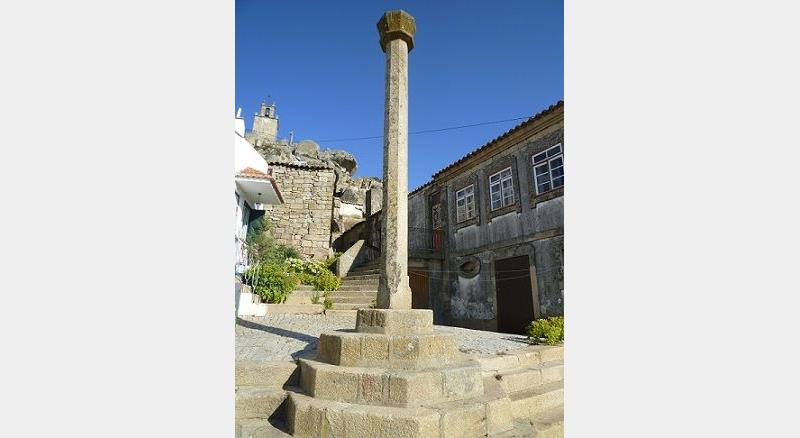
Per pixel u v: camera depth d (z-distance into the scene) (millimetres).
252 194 12156
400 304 4266
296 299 10734
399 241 4410
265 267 11055
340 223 21547
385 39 4859
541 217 12062
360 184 29125
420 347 3799
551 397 4801
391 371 3604
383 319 4027
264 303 10195
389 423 3113
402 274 4352
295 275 12445
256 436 3318
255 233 13523
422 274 15852
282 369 4160
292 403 3537
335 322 8297
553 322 6969
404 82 4727
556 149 11742
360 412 3201
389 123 4633
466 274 14836
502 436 3650
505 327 13031
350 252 14594
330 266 15062
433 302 15688
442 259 16156
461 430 3375
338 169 28750
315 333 6555
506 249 13266
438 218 16969
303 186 17266
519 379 4938
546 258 11820
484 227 14289
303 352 4910
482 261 14227
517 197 12961
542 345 6555
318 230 16969
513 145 13273
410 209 19109
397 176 4508
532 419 4293
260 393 3818
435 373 3605
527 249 12469
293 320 8508
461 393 3750
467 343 6711
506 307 13109
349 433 3166
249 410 3734
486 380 4379
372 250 15281
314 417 3283
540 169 12297
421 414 3174
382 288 4355
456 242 15617
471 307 14469
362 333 4082
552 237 11672
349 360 3844
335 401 3482
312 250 16734
